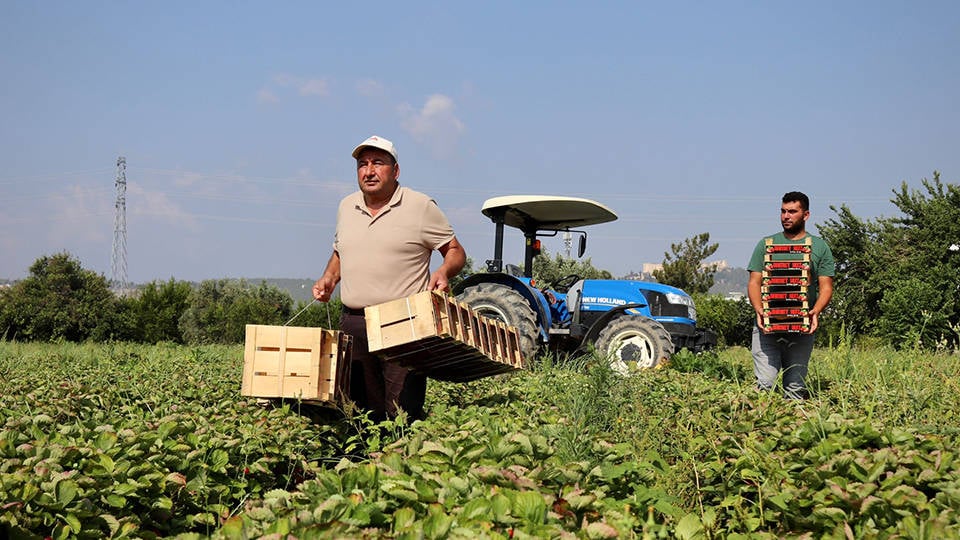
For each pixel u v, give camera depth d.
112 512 3.82
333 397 5.81
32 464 3.76
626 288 13.31
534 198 12.18
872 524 3.32
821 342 24.53
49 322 31.20
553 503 3.13
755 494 4.05
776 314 7.14
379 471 3.39
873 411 5.80
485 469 3.29
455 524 2.76
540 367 10.27
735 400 5.69
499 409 6.60
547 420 5.43
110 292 33.50
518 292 12.19
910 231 30.25
